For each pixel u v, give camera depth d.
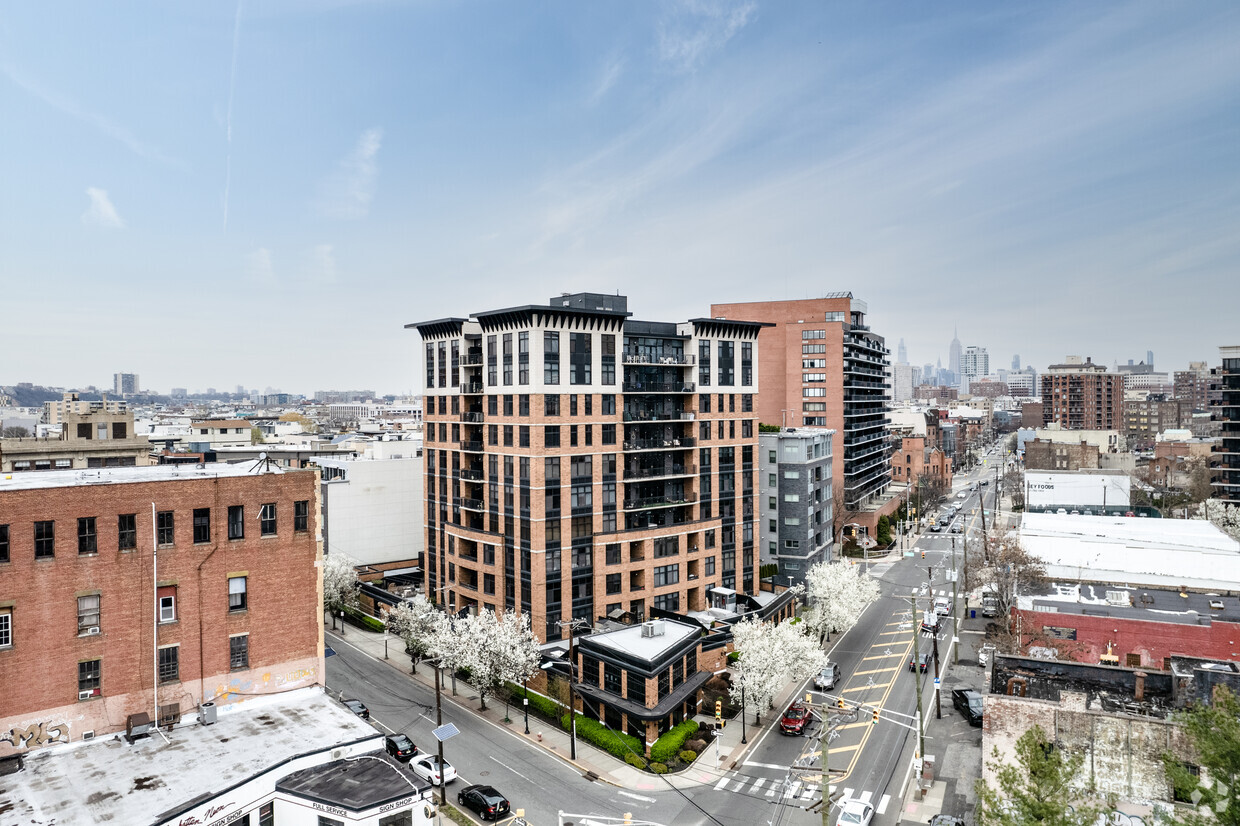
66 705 41.56
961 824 44.03
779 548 100.81
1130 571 81.56
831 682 69.81
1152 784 38.69
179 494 45.38
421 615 74.88
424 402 91.12
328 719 46.34
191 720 45.34
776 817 47.28
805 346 137.75
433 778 50.81
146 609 44.06
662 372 86.38
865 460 153.38
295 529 49.94
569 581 75.56
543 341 74.00
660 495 84.62
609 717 60.06
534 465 73.69
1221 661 49.28
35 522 40.69
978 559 99.56
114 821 34.31
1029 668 47.53
